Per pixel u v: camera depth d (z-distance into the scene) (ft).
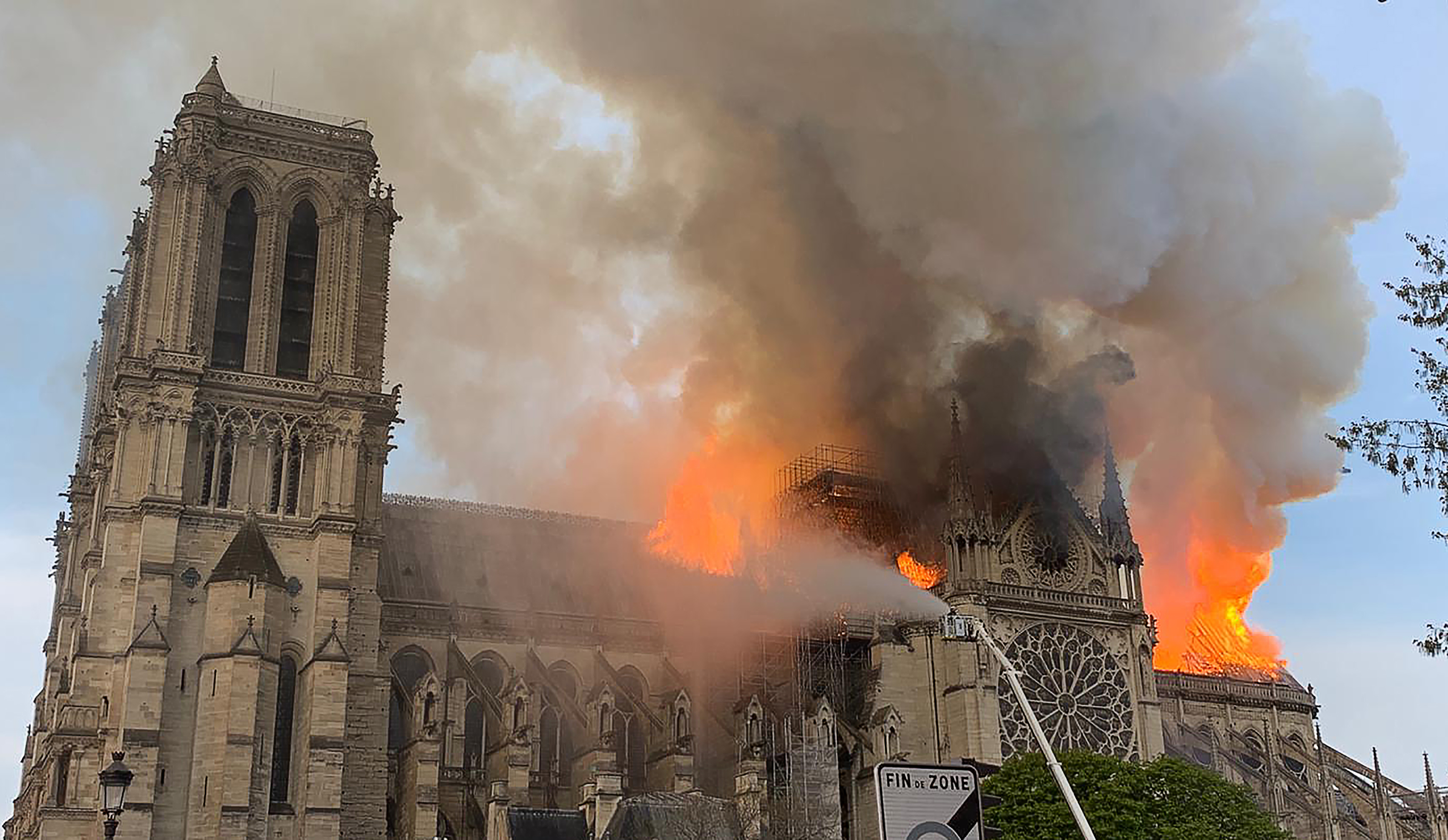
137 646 322.34
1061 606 388.57
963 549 386.11
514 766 344.28
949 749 369.30
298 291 382.01
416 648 393.91
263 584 334.03
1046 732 375.66
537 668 398.21
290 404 361.71
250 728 320.50
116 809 170.30
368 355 385.29
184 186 365.81
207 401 353.72
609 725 364.58
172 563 334.85
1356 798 435.12
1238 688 458.09
